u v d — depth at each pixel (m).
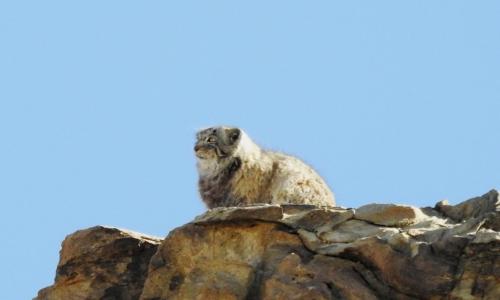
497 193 52.09
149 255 55.88
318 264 50.56
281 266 50.84
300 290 49.50
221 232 52.94
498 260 47.62
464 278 47.88
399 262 48.81
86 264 55.78
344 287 49.22
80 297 55.44
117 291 55.28
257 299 50.94
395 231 50.66
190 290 52.03
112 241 55.91
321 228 52.22
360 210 52.62
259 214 52.50
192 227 53.19
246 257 52.34
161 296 52.84
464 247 48.19
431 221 51.94
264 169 66.00
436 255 48.47
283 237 52.47
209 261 52.59
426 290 48.12
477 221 49.84
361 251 50.06
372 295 48.81
